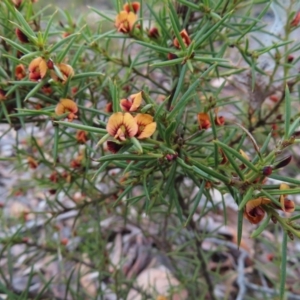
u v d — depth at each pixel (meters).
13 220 0.30
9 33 0.18
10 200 0.41
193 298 0.29
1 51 0.18
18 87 0.17
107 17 0.18
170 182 0.15
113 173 0.25
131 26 0.18
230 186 0.13
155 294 0.29
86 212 0.26
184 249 0.34
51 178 0.22
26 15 0.18
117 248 0.38
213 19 0.18
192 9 0.18
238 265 0.38
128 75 0.20
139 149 0.12
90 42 0.19
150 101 0.14
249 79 0.22
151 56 0.19
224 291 0.36
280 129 0.22
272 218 0.12
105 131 0.13
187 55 0.15
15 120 0.20
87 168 0.20
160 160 0.14
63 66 0.16
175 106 0.14
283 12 0.22
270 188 0.12
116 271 0.28
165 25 0.18
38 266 0.36
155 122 0.13
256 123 0.22
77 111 0.17
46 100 0.18
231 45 0.18
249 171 0.13
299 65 0.22
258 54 0.18
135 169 0.15
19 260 0.37
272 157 0.12
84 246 0.29
